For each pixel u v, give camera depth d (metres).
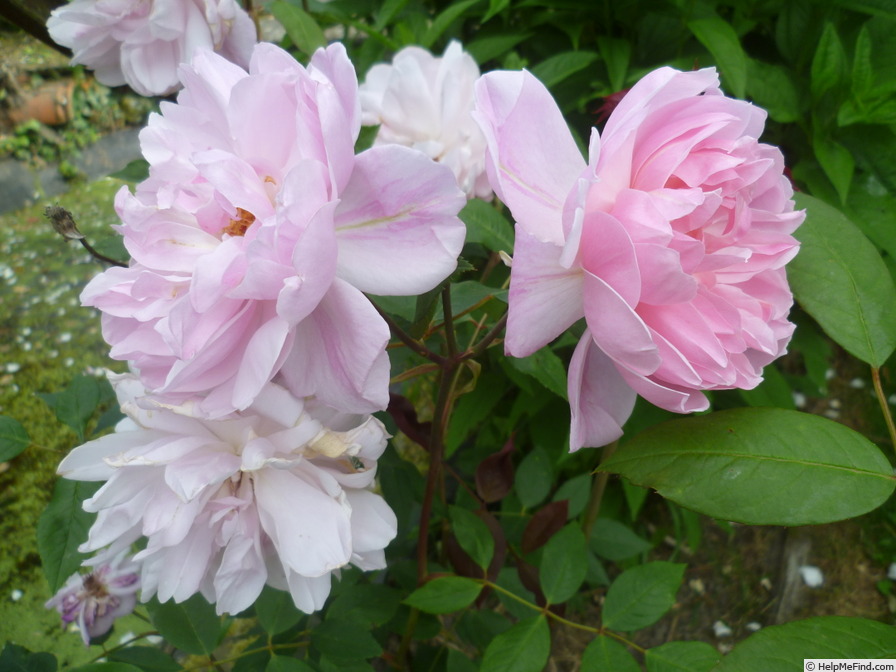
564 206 0.14
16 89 0.80
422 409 0.53
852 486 0.16
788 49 0.47
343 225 0.15
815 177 0.47
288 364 0.16
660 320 0.15
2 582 0.48
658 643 0.51
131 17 0.29
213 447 0.18
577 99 0.44
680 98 0.15
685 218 0.15
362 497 0.20
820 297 0.19
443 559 0.42
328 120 0.13
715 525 0.57
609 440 0.18
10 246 0.72
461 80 0.28
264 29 0.66
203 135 0.16
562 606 0.28
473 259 0.34
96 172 0.82
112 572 0.28
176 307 0.14
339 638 0.26
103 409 0.56
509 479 0.29
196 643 0.26
